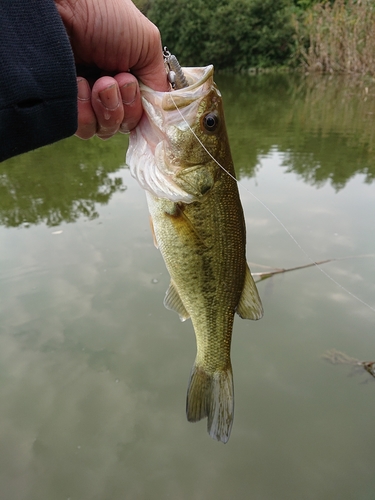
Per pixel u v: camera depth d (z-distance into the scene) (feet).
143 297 2.19
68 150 5.57
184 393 1.66
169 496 1.29
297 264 2.33
